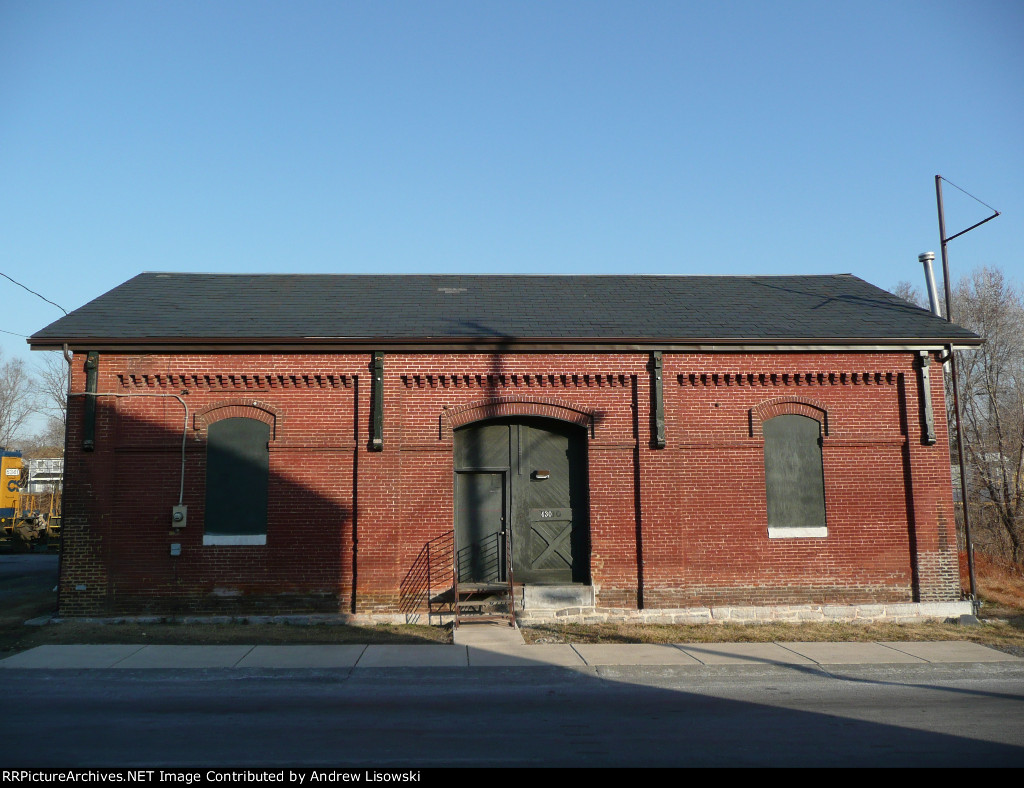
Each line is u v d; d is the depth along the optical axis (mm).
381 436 15164
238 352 15289
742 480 15594
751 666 11586
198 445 15133
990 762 7246
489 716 8969
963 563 21156
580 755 7457
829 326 16359
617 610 15141
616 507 15430
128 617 14625
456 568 15477
